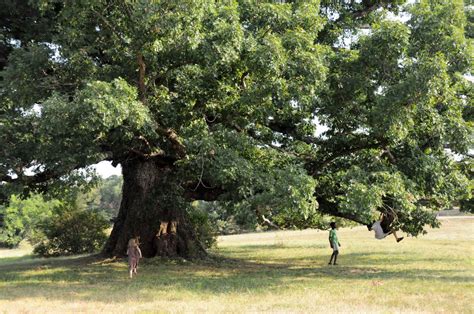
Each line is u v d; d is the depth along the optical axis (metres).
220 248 30.73
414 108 13.60
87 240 28.69
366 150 16.20
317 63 13.07
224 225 55.56
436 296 10.90
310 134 17.36
